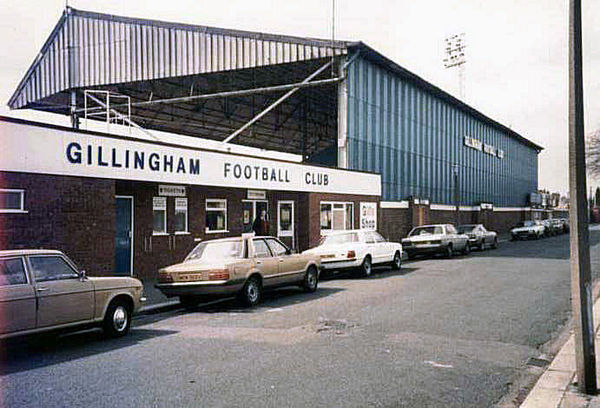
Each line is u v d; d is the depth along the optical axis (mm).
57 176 12492
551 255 25500
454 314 10406
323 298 12727
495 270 18750
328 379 6242
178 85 30453
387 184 32156
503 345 7980
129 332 9148
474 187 48031
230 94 27953
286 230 22719
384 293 13336
